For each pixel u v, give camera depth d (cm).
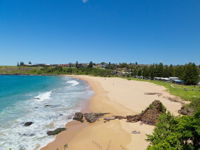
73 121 2506
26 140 1884
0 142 1819
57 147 1741
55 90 5894
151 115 2333
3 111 3003
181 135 1005
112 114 2798
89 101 3891
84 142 1834
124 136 1922
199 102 2756
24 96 4628
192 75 8000
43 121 2497
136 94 4812
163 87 6562
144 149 1625
